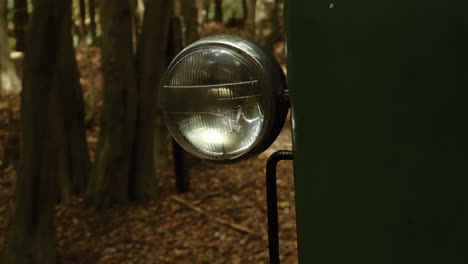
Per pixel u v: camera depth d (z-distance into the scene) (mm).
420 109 868
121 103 6773
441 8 830
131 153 6973
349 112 940
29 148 5191
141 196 7098
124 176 6973
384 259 938
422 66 855
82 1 13477
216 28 22797
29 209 5297
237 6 22750
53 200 5492
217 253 5707
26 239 5316
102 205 6949
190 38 10078
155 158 8352
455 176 857
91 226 6578
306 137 1009
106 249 6023
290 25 1001
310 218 1027
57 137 5406
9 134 9312
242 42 1240
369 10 893
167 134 8383
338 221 986
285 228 6082
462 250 869
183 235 6164
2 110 11695
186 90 1272
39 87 5055
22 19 14359
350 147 948
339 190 975
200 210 6727
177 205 6945
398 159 899
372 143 921
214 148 1290
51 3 4953
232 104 1232
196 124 1287
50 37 5082
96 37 15703
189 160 7984
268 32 11125
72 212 6961
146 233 6293
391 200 917
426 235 893
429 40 845
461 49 823
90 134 10859
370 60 902
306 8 970
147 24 6832
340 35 930
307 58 980
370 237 949
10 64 13047
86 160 7699
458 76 831
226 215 6586
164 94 1317
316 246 1028
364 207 949
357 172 947
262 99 1218
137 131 7023
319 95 974
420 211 892
